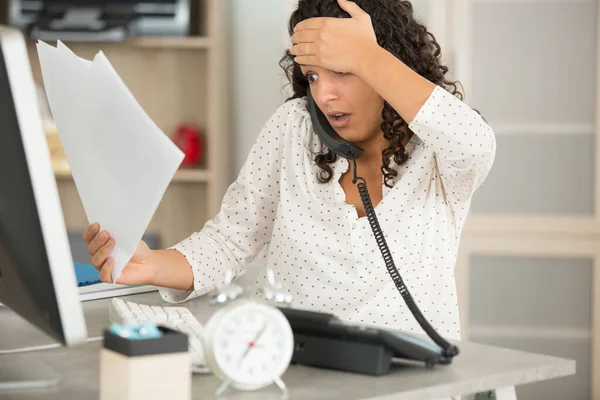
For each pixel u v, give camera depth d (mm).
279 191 1909
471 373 1212
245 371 1099
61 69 1374
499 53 3562
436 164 1750
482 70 3570
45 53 1425
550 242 3613
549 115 3584
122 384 1001
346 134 1699
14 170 1024
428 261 1745
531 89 3580
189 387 1030
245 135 4070
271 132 1927
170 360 1012
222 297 1117
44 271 1031
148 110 4012
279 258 1844
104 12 3719
